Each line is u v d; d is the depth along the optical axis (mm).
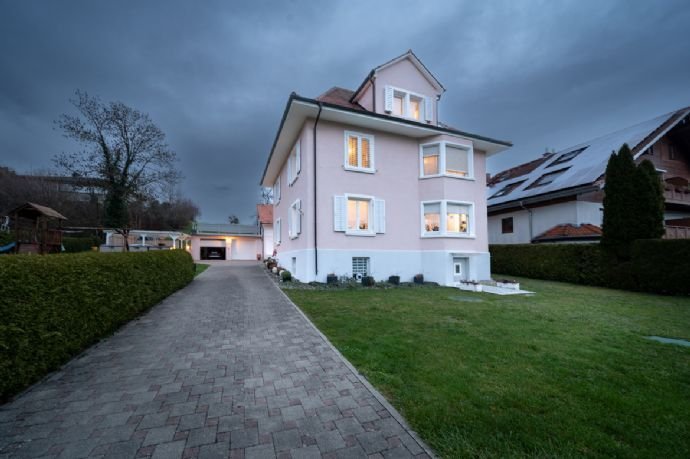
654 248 10586
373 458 2070
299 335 4984
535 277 15094
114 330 5359
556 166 19719
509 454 2082
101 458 2092
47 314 3492
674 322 6102
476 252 12969
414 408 2680
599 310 7238
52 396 2988
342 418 2572
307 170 11016
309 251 10836
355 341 4578
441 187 12516
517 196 19031
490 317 6242
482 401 2795
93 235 26516
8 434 2352
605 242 12039
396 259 12242
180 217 42500
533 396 2904
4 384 2797
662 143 17750
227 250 31703
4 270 2922
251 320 5996
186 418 2588
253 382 3293
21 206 13227
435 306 7305
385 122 11609
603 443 2209
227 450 2168
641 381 3309
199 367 3721
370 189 11977
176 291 9641
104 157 21844
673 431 2381
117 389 3141
